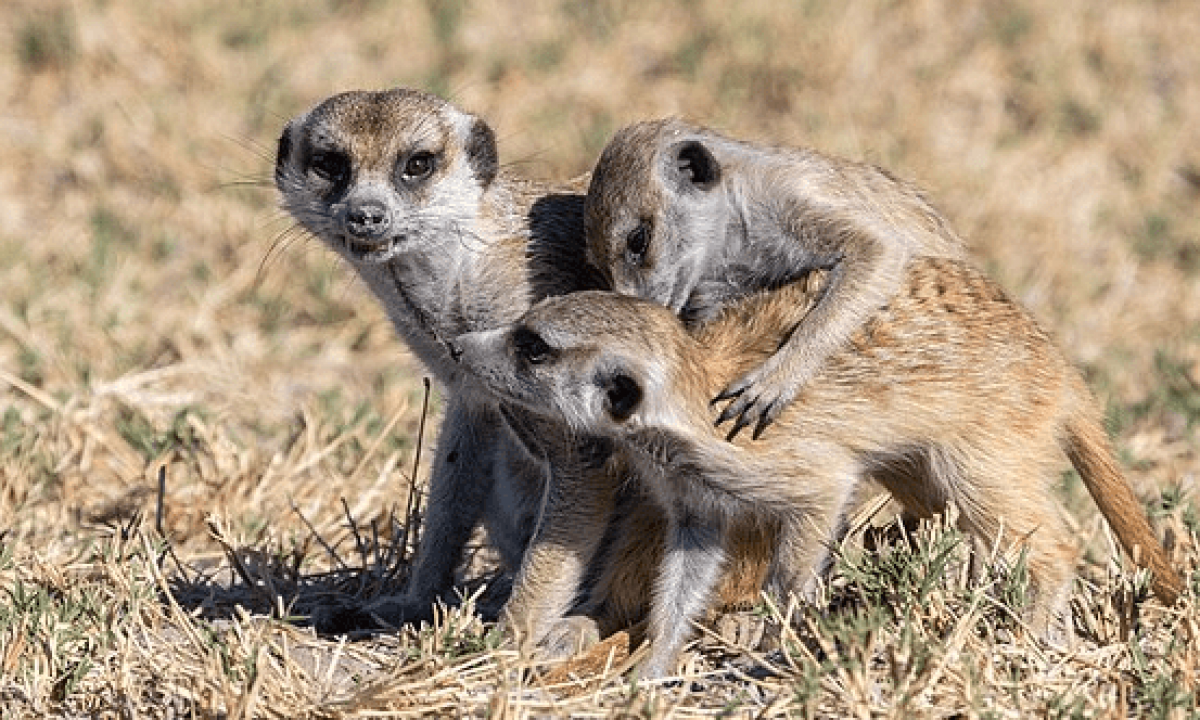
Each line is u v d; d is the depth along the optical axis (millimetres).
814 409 9297
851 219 10266
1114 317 16609
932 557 8977
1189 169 19656
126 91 19812
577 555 9641
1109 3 22172
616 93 20047
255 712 8148
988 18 22000
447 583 10570
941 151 18984
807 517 9305
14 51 20438
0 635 8906
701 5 21766
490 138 10406
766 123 19641
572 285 10438
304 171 10492
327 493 11969
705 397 9281
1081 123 20219
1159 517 11008
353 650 9148
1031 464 9672
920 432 9500
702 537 9469
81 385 14008
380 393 14492
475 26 21500
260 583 10508
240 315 16141
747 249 10609
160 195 18078
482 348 9383
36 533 11406
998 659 8594
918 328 9602
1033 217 17938
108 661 8742
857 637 8188
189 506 11703
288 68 20312
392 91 10766
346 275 16438
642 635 9625
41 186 18531
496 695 8047
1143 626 9281
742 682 8633
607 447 9586
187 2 20875
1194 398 14539
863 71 20453
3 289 15898
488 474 10672
